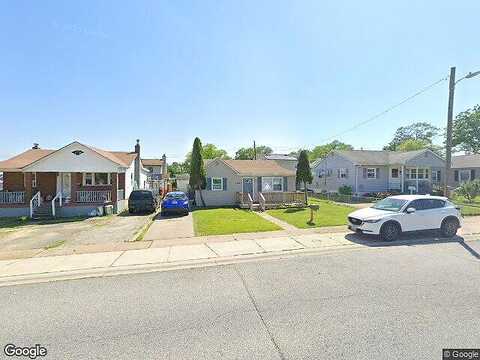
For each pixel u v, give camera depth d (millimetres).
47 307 5230
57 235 12516
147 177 39375
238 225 13734
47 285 6449
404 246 9516
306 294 5562
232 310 4930
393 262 7676
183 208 18375
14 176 22656
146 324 4500
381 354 3547
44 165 19672
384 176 31391
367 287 5859
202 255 8734
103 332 4277
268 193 21625
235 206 23312
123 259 8438
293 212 18688
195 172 23609
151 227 13938
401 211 10484
